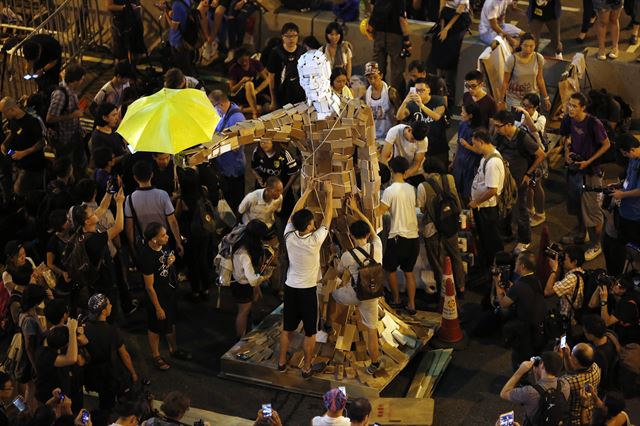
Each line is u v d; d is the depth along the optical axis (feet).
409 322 49.24
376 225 45.29
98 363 41.93
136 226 48.24
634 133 65.36
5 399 41.52
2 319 46.83
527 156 53.01
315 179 43.50
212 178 52.19
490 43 66.54
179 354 48.11
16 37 71.15
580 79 65.21
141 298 52.60
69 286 47.62
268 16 72.23
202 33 68.90
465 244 52.16
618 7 64.34
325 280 45.75
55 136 58.39
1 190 57.41
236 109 54.90
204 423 39.29
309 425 43.86
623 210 50.52
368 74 59.00
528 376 45.11
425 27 70.44
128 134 39.42
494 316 48.98
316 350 46.32
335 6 70.95
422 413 43.55
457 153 54.65
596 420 37.50
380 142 59.11
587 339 43.93
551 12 65.72
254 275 46.24
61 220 46.98
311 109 42.96
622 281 45.47
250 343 47.60
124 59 68.59
